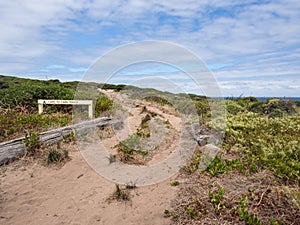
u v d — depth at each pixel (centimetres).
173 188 343
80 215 285
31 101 916
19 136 533
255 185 319
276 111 839
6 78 1905
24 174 374
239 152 456
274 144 467
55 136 519
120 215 285
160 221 271
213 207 280
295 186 317
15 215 280
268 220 253
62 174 385
